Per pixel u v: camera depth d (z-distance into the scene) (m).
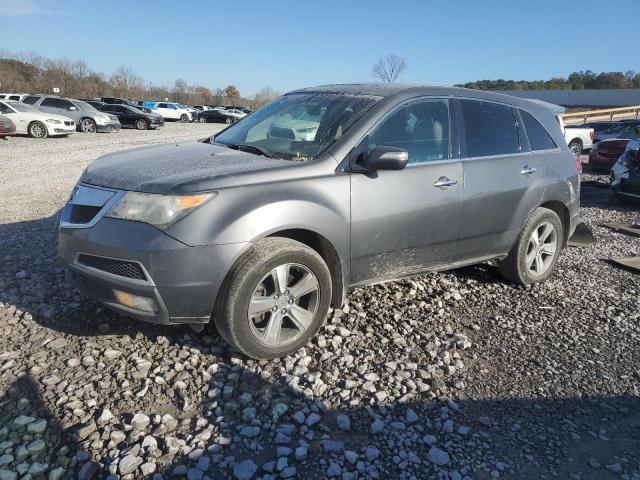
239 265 3.19
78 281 3.43
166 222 3.07
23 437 2.57
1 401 2.84
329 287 3.57
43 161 13.20
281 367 3.35
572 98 55.75
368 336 3.82
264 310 3.33
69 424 2.69
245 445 2.65
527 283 5.04
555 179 4.96
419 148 4.05
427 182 3.98
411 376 3.35
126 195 3.20
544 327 4.22
